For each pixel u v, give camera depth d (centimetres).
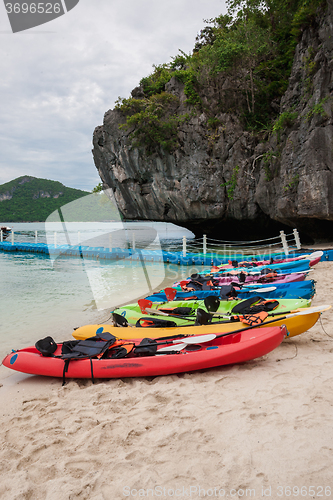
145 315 576
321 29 1669
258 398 341
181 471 242
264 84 2294
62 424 327
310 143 1644
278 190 1967
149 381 418
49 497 227
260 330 442
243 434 280
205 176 2356
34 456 276
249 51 2134
